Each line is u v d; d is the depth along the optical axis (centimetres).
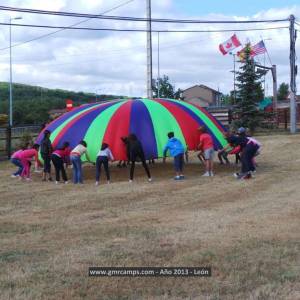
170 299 572
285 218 995
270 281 626
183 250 773
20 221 1041
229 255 740
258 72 4128
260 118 3947
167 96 6825
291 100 3556
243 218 1005
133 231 912
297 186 1429
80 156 1683
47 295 589
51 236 891
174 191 1421
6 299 575
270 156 2291
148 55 3139
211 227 929
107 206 1209
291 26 3453
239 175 1638
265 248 775
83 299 579
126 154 1727
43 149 1742
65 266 697
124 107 1891
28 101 10325
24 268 693
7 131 2589
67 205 1236
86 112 1919
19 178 1825
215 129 1962
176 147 1694
